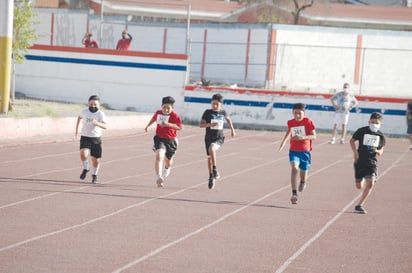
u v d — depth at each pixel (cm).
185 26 8038
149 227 2075
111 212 2288
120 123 5428
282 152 4538
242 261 1703
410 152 4900
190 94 6431
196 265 1642
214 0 10181
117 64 6612
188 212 2353
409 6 11200
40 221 2094
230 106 6334
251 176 3375
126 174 3222
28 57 6831
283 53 7831
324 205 2641
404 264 1762
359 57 8000
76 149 4069
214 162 2864
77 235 1920
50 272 1527
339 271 1653
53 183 2844
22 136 4384
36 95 6819
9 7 4894
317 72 7919
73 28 8281
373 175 2469
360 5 10344
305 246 1914
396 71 8038
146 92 6556
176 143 2897
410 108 5081
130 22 8175
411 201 2839
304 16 9438
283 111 6234
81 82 6712
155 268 1595
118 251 1750
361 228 2222
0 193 2550
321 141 5406
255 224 2198
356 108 6119
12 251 1705
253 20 9600
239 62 7869
